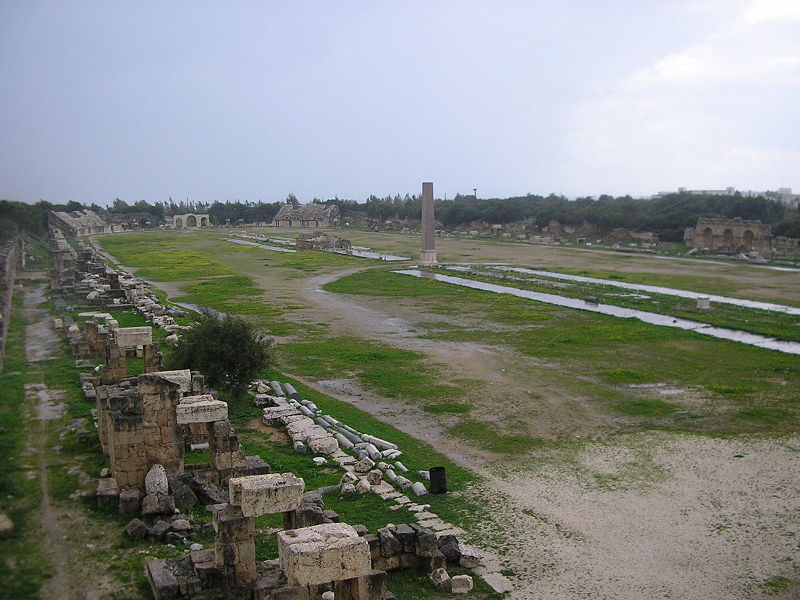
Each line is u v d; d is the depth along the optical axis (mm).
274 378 42156
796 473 27625
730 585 19672
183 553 20312
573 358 48500
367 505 24578
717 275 96625
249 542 17859
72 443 29125
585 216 175625
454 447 30984
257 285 89625
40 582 18406
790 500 25141
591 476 27594
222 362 37062
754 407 36406
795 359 47281
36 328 56625
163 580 17609
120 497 22984
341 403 37375
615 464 28875
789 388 40125
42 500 23609
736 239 126500
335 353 49906
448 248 150000
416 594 18922
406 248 150750
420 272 103750
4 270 75875
